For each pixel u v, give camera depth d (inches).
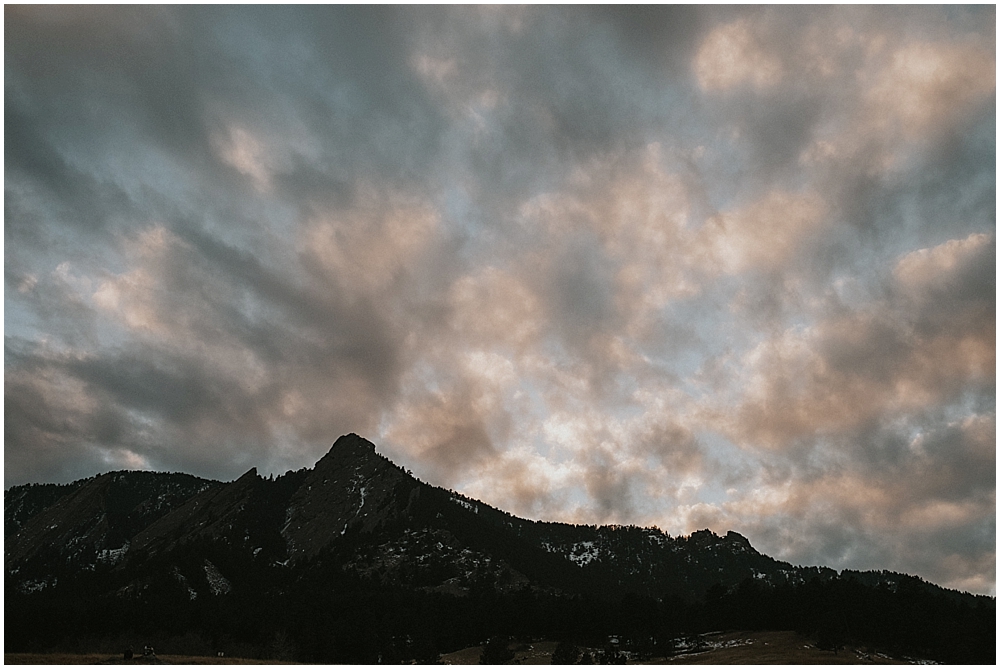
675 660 6569.9
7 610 7568.9
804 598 7445.9
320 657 7839.6
